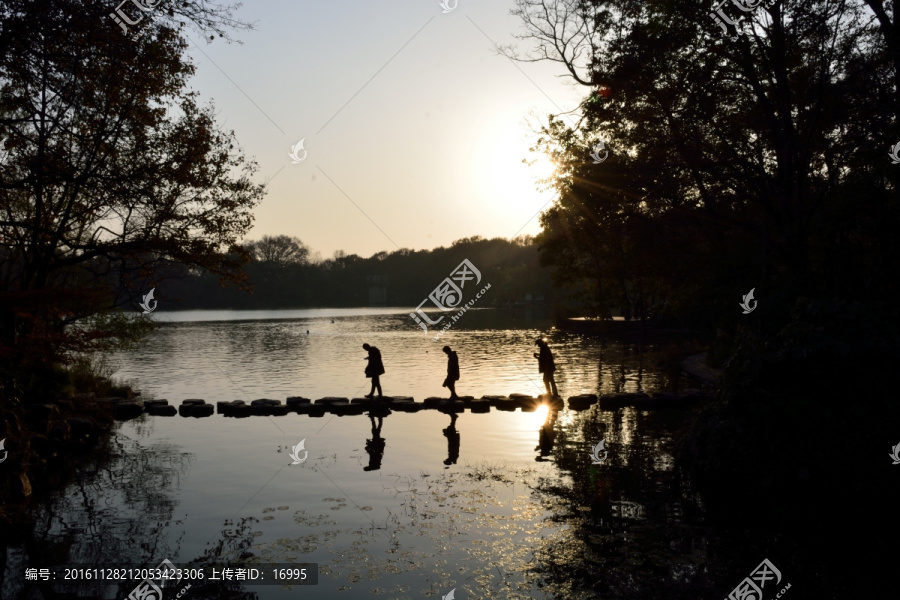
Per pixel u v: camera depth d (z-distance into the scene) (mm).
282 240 134875
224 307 124750
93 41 10461
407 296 135000
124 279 17672
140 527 8336
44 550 7555
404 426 15227
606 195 18719
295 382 23328
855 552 7375
